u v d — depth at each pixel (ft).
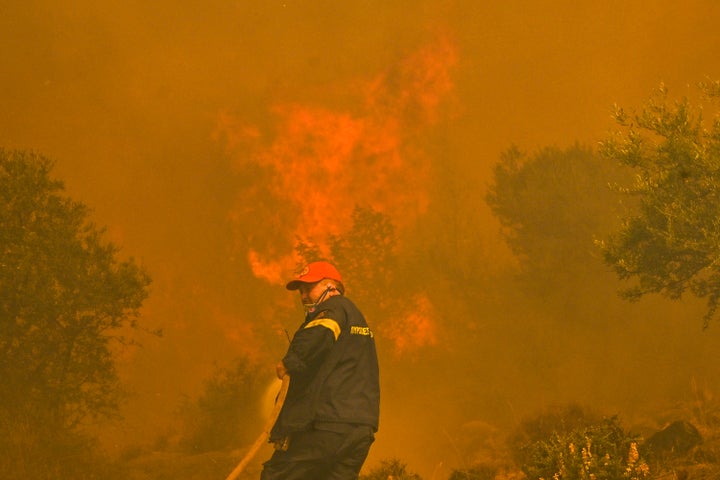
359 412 16.40
